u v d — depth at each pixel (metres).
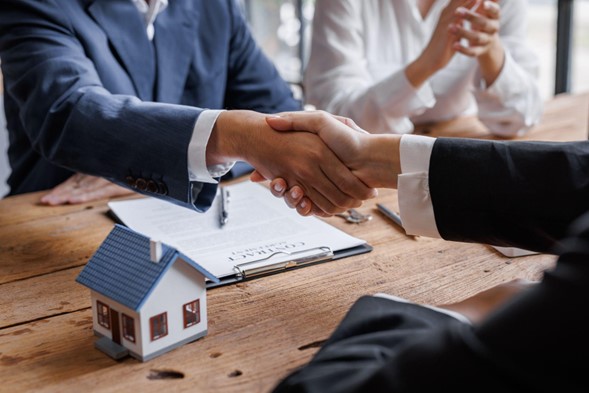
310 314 0.75
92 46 1.27
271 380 0.62
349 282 0.83
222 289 0.82
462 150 0.80
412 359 0.43
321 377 0.50
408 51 1.87
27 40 1.16
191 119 0.96
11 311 0.78
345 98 1.72
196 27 1.49
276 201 1.12
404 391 0.42
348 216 1.07
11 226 1.06
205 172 0.96
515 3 1.83
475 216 0.78
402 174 0.83
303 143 0.92
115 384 0.62
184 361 0.66
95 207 1.15
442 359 0.42
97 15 1.30
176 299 0.67
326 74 1.79
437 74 1.81
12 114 1.44
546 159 0.75
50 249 0.97
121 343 0.68
